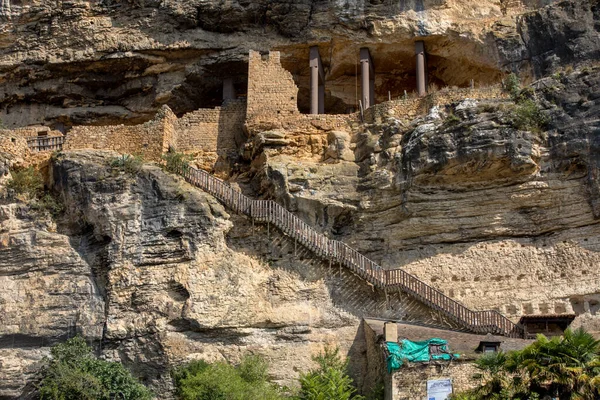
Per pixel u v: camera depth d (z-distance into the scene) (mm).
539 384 24188
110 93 43000
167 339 31359
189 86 42000
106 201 33594
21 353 31797
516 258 33531
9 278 33000
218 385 28953
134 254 32656
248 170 37812
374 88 41625
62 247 33375
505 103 34594
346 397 28766
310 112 39875
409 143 34938
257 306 32406
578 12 38406
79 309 32219
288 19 40594
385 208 34969
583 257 32812
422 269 34094
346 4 40281
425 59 40562
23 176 35250
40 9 42438
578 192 33406
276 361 31781
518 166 33438
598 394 23406
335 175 35625
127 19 41938
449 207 34375
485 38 39312
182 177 34812
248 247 33781
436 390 27297
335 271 33312
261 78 38688
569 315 31109
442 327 31578
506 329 31203
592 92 34031
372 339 30938
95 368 30344
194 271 32188
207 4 40844
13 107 43406
